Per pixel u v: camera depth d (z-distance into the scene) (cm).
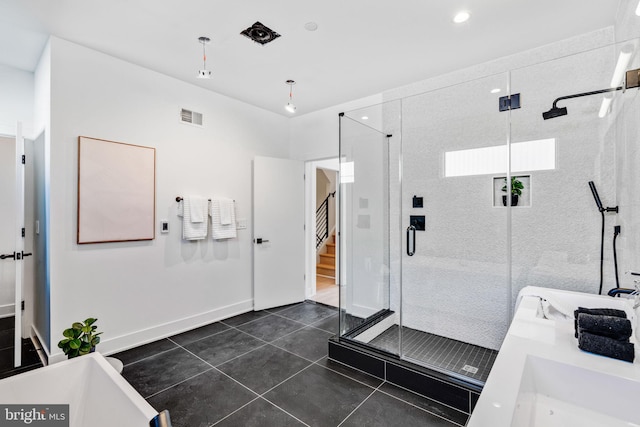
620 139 210
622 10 203
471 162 292
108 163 273
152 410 123
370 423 189
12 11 213
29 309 315
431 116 316
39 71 281
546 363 119
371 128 357
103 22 228
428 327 317
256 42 255
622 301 196
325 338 316
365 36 246
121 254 284
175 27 234
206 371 249
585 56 236
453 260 304
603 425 102
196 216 332
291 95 371
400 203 335
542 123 254
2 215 360
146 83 300
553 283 254
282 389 224
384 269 342
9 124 294
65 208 251
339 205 328
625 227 206
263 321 365
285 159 430
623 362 117
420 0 202
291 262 436
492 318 283
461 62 289
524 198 265
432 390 212
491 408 88
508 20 224
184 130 332
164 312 316
